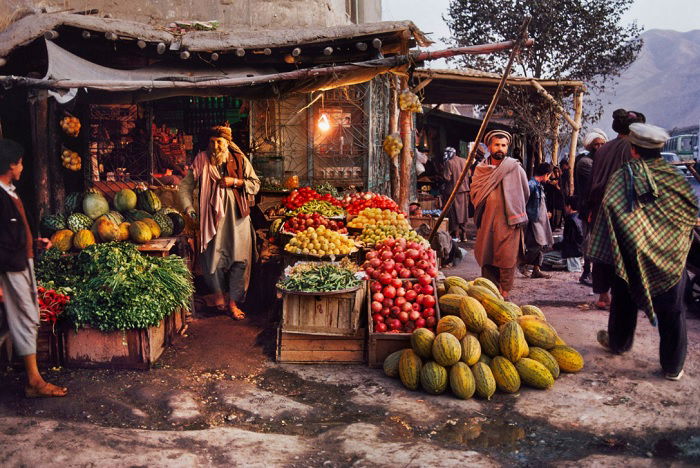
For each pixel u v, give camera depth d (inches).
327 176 430.0
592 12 1069.1
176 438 155.6
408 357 196.9
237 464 143.9
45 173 292.7
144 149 368.2
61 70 245.0
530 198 344.2
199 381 200.7
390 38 283.7
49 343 207.8
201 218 266.8
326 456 149.8
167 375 204.7
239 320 273.6
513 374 188.4
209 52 281.9
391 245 244.8
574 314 279.3
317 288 211.9
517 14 1074.1
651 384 194.1
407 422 170.9
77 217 265.1
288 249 265.0
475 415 174.9
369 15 559.8
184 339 244.7
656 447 154.2
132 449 148.7
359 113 426.3
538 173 348.2
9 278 173.6
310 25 418.6
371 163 430.3
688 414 172.6
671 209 187.8
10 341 204.4
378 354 211.8
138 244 266.1
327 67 240.5
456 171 514.6
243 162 275.4
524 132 630.5
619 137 249.8
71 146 339.9
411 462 145.3
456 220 522.9
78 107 339.9
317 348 218.7
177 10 406.6
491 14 1089.4
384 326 215.3
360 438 157.8
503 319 209.2
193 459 145.0
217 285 277.1
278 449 151.9
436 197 660.7
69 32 275.7
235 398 185.5
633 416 171.8
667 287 187.2
